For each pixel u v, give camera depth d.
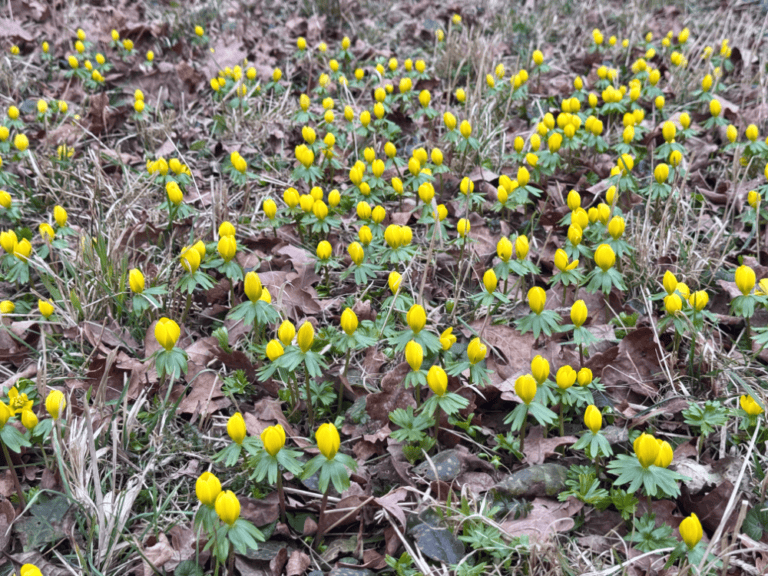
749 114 1.33
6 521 0.74
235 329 0.93
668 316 0.86
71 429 0.77
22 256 0.90
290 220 1.03
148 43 1.69
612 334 0.90
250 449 0.71
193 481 0.80
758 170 1.15
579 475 0.77
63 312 0.91
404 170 1.19
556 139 1.06
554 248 1.04
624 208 1.10
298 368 0.88
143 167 1.26
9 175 1.09
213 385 0.85
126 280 0.95
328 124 1.27
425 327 0.92
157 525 0.75
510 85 1.50
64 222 0.97
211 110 1.46
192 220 1.06
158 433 0.82
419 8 2.02
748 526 0.74
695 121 1.37
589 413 0.74
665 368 0.87
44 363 0.82
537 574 0.72
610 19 1.97
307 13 1.94
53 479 0.78
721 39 1.75
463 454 0.80
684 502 0.77
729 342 0.93
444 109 1.42
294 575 0.73
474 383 0.80
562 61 1.74
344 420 0.84
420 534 0.74
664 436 0.82
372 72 1.64
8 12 1.73
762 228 1.07
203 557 0.73
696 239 0.99
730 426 0.82
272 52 1.74
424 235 1.07
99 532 0.73
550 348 0.89
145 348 0.90
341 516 0.76
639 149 1.23
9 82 1.44
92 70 1.48
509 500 0.77
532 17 1.93
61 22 1.74
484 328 0.89
